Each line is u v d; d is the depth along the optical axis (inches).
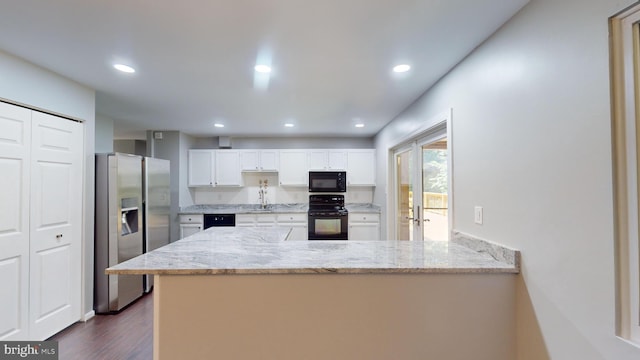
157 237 144.9
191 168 203.5
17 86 81.4
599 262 43.1
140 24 63.6
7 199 80.9
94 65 85.7
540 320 53.9
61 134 96.3
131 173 126.3
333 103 125.0
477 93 73.7
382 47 74.1
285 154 207.0
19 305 84.0
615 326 41.2
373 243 82.7
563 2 48.8
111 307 115.0
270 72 90.4
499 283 60.2
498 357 60.5
